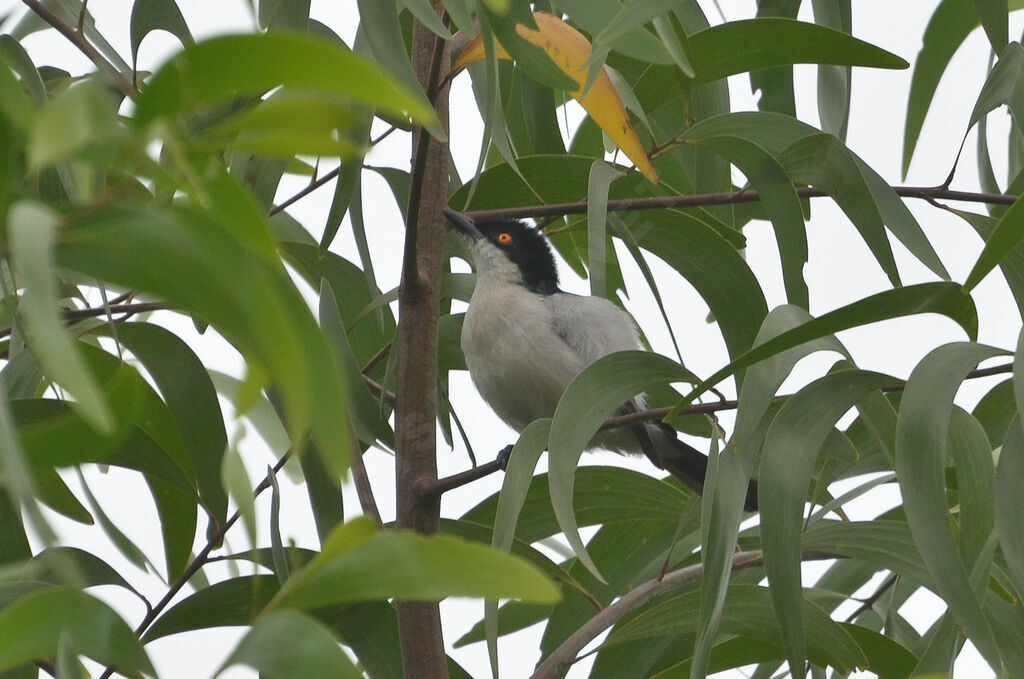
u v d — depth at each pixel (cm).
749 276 845
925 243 717
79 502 632
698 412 648
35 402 634
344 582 301
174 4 693
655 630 723
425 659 691
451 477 712
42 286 235
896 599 879
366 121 686
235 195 288
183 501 693
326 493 704
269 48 251
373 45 594
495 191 885
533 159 862
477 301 1028
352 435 736
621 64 842
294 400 259
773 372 574
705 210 923
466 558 299
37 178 614
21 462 256
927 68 927
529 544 798
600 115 665
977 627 509
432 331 747
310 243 950
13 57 687
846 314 526
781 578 545
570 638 736
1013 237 506
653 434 1031
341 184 689
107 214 268
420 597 299
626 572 889
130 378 321
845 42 687
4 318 791
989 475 596
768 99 882
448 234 1009
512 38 524
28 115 252
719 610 534
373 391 830
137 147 256
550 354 992
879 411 644
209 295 271
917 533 525
